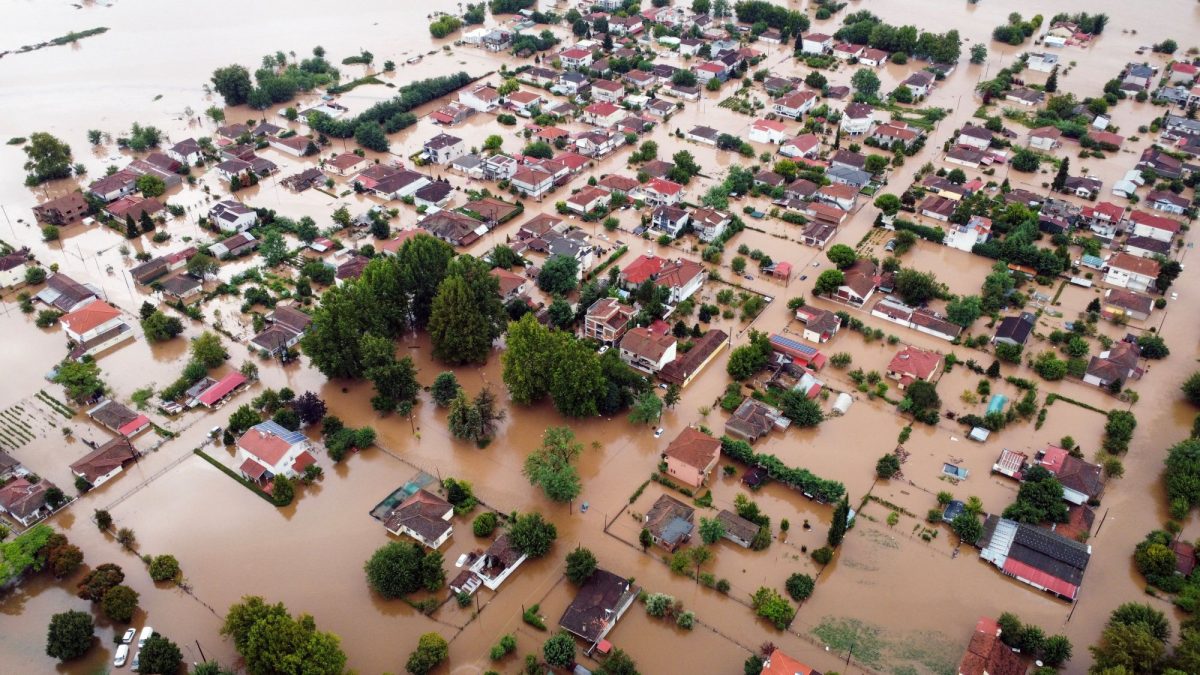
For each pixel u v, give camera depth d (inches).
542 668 3730.3
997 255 6811.0
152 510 4650.6
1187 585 4089.6
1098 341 5880.9
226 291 6456.7
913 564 4318.4
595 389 5078.7
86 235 7273.6
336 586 4212.6
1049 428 5182.1
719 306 6309.1
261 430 4906.5
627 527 4532.5
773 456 4842.5
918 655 3873.0
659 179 7736.2
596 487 4783.5
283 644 3597.4
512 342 5147.6
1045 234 7086.6
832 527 4256.9
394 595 4087.1
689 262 6466.5
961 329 5964.6
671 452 4771.2
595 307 5861.2
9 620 4079.7
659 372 5516.7
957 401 5383.9
